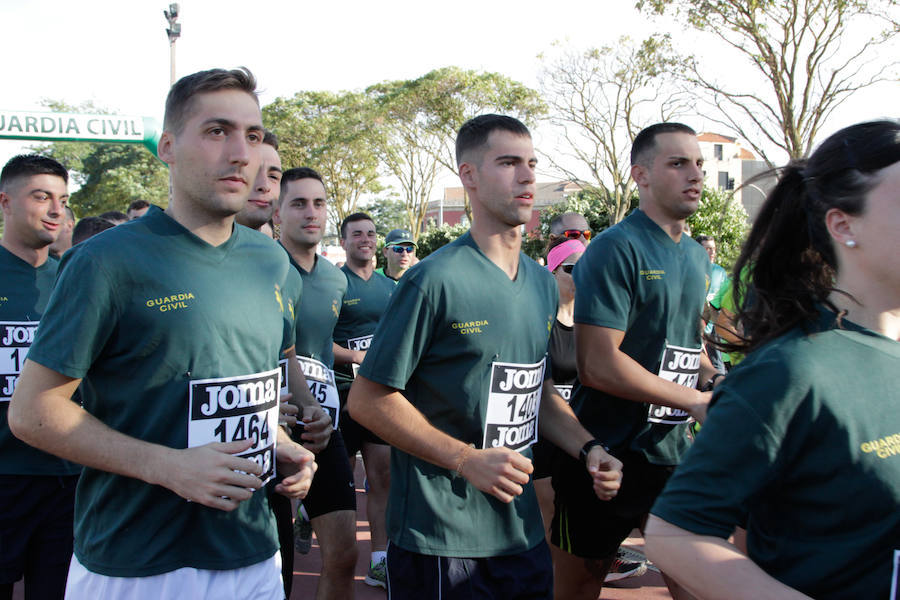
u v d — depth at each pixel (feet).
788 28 49.55
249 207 10.75
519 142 7.79
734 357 6.44
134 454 6.01
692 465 4.43
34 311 11.15
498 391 7.81
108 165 93.35
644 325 10.00
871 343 4.34
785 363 4.21
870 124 4.45
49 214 11.23
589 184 81.56
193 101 6.43
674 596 10.14
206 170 6.44
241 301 6.77
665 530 4.40
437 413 7.80
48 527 10.32
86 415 6.15
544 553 8.23
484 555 7.68
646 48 58.75
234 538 6.75
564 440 8.82
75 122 31.24
